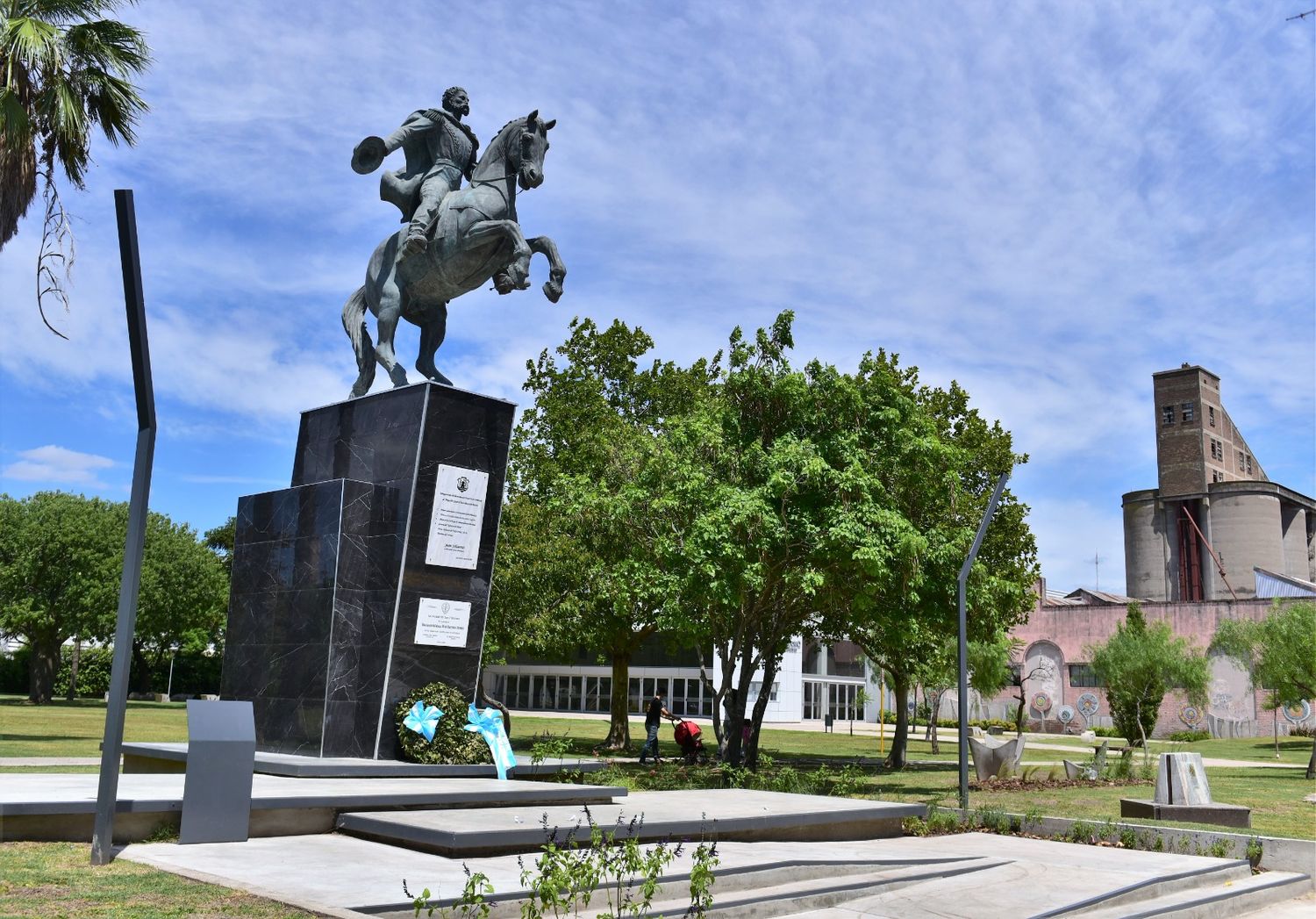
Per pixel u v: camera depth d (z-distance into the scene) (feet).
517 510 93.25
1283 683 105.09
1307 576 254.06
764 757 81.56
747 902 27.91
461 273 49.11
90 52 59.36
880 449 69.36
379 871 26.61
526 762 48.19
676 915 25.43
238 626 49.01
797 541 64.39
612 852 26.94
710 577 61.57
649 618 97.14
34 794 32.17
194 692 250.37
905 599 67.10
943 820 49.14
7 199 54.24
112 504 189.16
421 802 35.40
